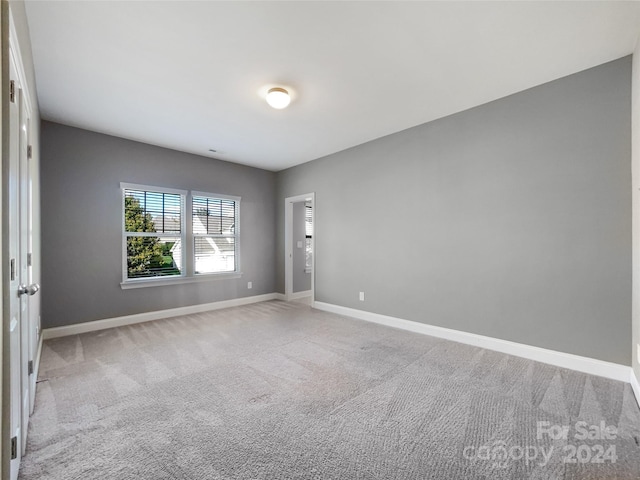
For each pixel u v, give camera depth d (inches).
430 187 140.3
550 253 106.9
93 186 149.1
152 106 123.1
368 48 87.7
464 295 129.0
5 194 46.2
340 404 80.3
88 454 61.4
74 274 143.3
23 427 62.0
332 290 187.9
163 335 139.6
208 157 193.9
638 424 71.0
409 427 70.6
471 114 126.4
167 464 58.8
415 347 123.4
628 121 92.0
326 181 191.5
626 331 92.4
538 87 109.0
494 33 81.5
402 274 151.5
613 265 94.7
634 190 88.6
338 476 55.9
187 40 83.7
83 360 109.9
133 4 70.5
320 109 126.8
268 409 78.0
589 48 88.3
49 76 100.9
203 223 191.6
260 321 164.9
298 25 78.2
